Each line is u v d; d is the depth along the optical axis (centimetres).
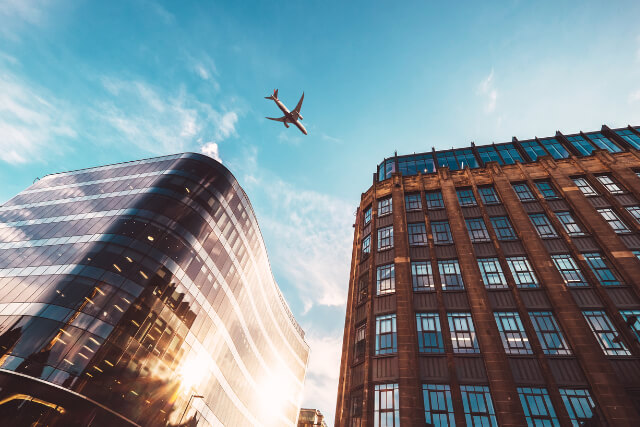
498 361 1589
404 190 2816
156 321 2748
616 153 2634
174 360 2862
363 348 1936
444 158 3197
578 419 1380
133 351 2495
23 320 2306
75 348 2217
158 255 2998
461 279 2036
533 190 2509
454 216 2409
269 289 5509
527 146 3069
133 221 3166
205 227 3588
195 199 3634
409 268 2131
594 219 2161
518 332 1720
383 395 1620
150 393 2561
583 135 3008
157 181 3722
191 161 4006
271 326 5578
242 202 4450
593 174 2542
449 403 1507
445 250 2230
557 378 1512
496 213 2425
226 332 3806
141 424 2428
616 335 1628
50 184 4622
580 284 1873
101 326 2383
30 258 3098
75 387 2083
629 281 1797
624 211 2172
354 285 2402
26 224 3794
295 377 6488
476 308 1828
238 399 4175
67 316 2344
